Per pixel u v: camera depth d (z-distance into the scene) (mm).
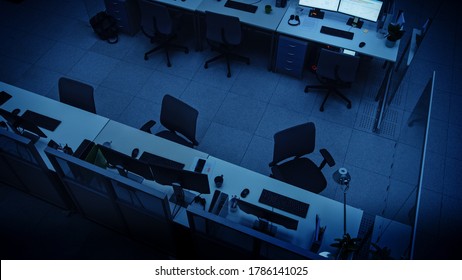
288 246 2455
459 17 6324
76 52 5570
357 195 4160
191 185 3066
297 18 4918
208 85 5203
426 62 5582
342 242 2875
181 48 5562
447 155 4547
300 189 3381
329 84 4848
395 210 3787
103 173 2836
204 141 4605
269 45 5762
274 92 5133
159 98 5051
